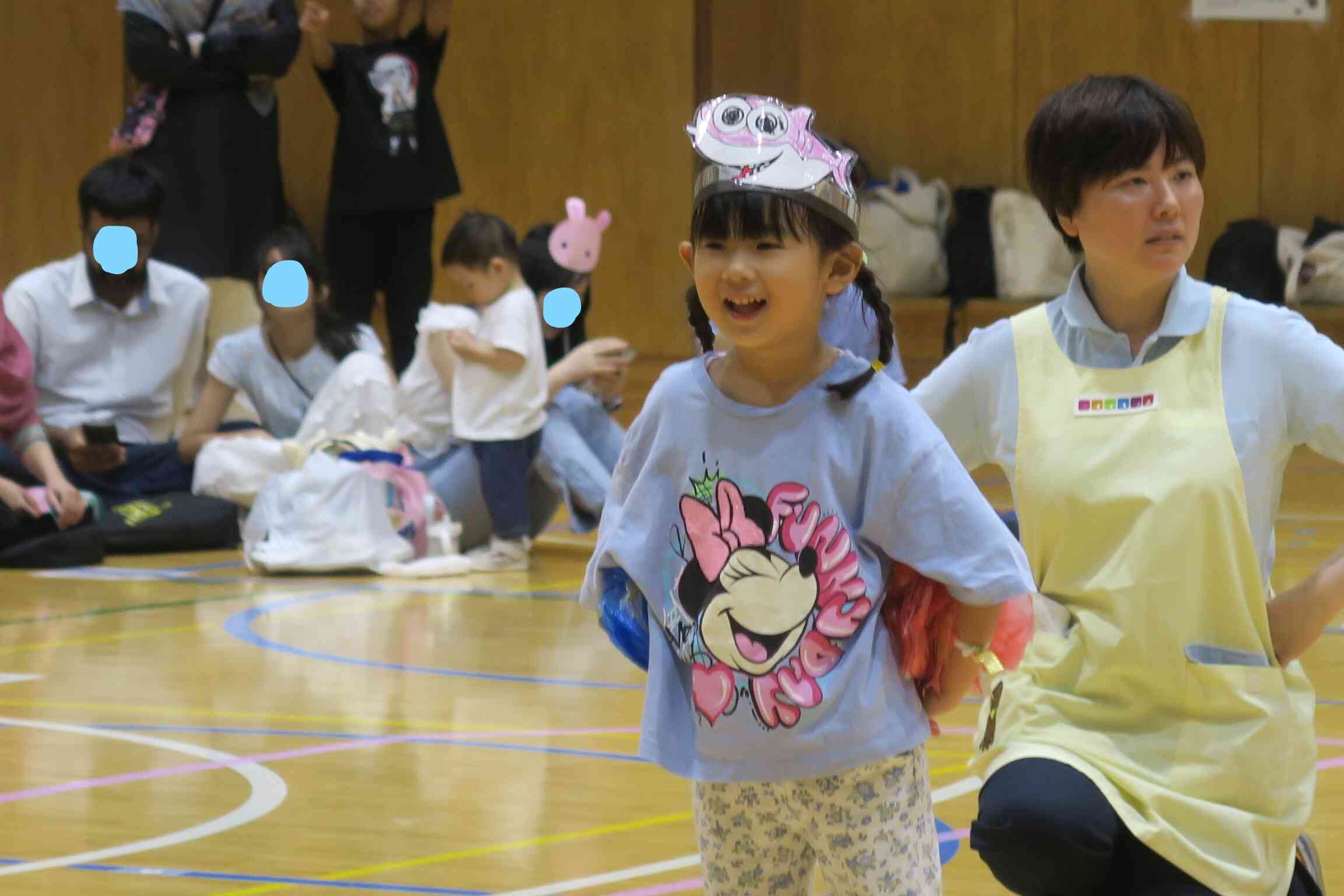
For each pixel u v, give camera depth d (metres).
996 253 19.75
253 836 5.46
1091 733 3.99
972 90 21.41
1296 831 3.93
